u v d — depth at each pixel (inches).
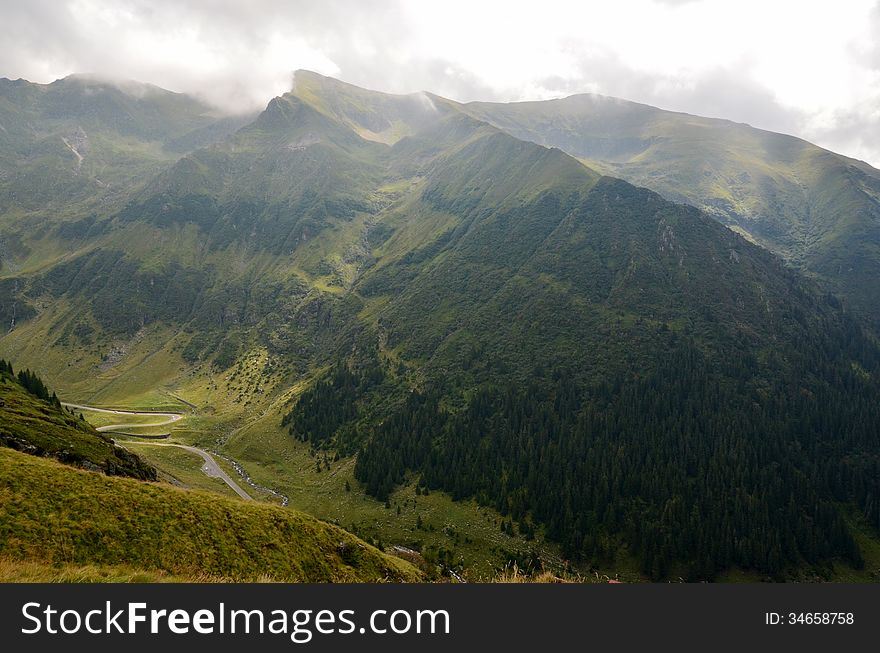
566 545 5497.1
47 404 4645.7
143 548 1808.6
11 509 1699.1
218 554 1961.1
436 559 5044.3
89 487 2010.3
